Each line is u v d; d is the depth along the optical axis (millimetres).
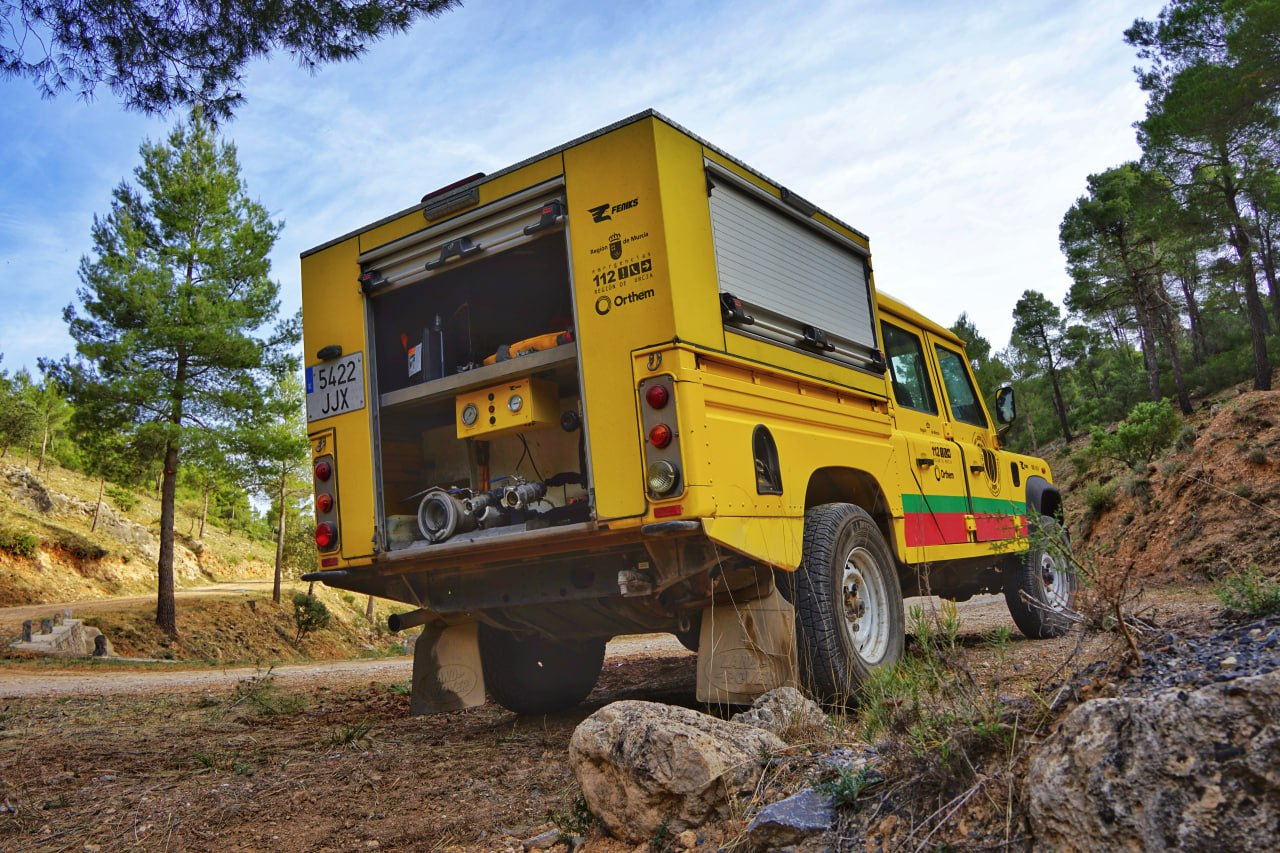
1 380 63094
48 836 3670
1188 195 33906
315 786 4250
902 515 5945
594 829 3086
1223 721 1830
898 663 5055
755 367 4730
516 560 4871
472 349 5520
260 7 6523
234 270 28344
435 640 5785
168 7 6488
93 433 27250
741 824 2701
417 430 5676
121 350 25781
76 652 23531
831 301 5805
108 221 26781
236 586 55781
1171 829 1774
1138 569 13391
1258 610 2986
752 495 4441
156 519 66375
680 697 6426
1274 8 23047
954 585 7164
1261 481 12930
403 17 6703
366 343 5379
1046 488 8523
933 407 7184
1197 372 44531
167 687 11297
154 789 4344
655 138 4387
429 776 4316
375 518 5188
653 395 4184
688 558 4359
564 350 4625
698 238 4512
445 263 5078
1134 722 1937
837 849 2412
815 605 4719
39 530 44906
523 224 4809
